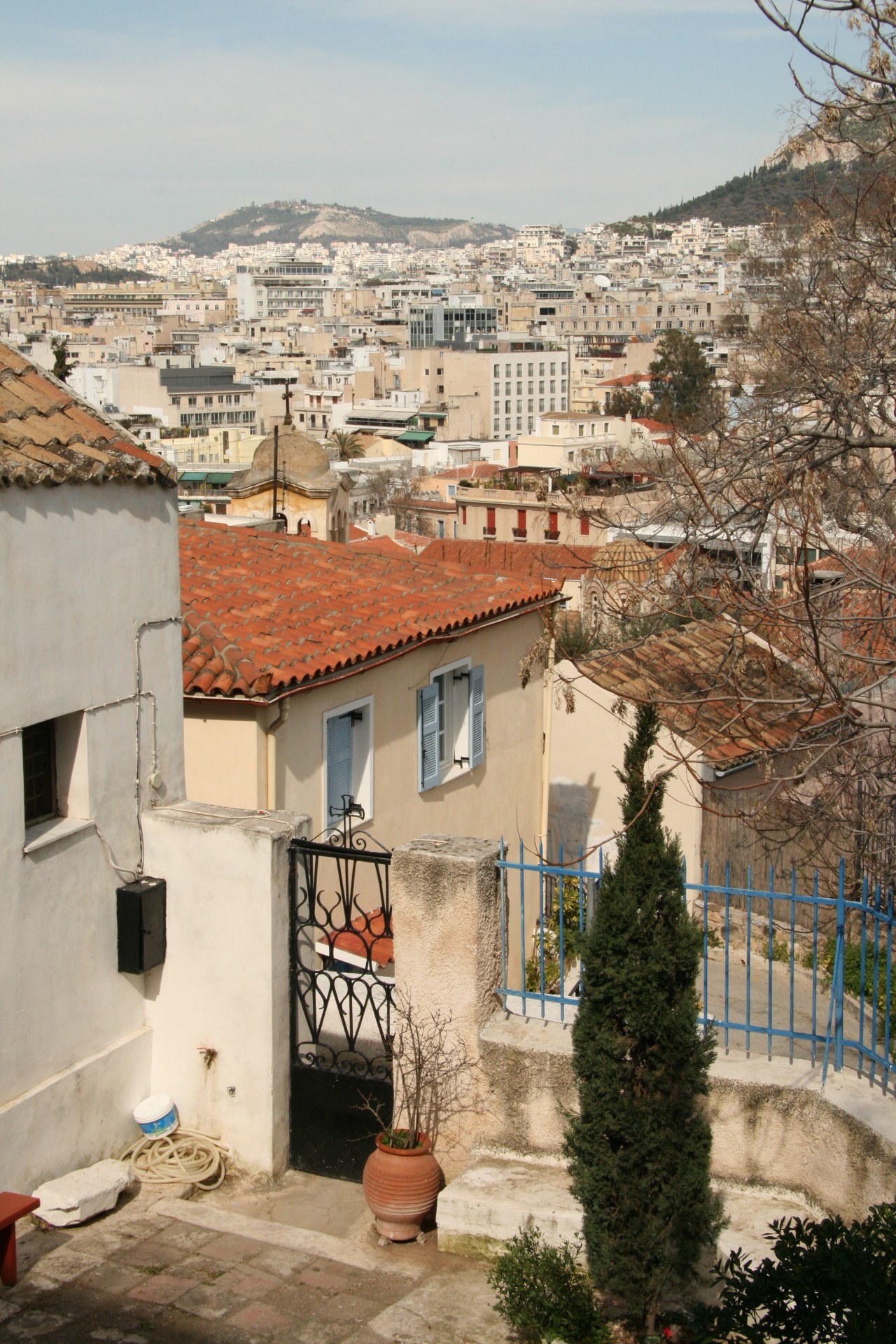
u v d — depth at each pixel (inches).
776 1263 283.4
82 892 359.6
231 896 370.6
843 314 682.8
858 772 513.7
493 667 671.1
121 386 7524.6
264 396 7726.4
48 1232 343.3
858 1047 324.2
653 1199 285.9
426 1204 339.9
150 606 377.7
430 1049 348.8
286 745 516.1
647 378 6491.1
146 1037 383.2
